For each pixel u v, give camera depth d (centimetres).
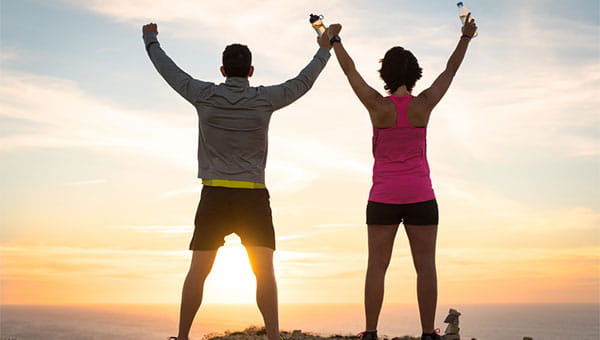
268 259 373
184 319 373
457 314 534
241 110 375
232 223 380
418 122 452
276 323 367
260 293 368
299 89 398
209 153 381
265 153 392
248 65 391
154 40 414
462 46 464
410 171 458
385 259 471
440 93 453
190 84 384
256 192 379
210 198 374
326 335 641
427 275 462
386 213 459
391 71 465
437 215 462
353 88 455
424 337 472
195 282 372
